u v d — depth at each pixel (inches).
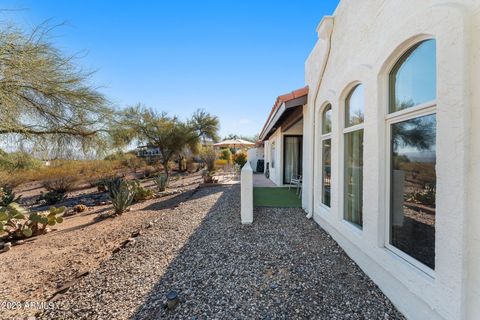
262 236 185.9
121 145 397.4
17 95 218.8
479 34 64.6
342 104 162.7
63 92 257.1
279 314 98.5
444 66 73.9
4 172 386.0
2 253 189.9
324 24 177.2
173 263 146.7
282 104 259.0
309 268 135.7
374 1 118.2
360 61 133.1
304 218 231.8
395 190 108.4
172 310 102.6
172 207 330.3
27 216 248.7
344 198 163.5
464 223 68.4
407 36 90.7
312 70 227.0
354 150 150.7
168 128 760.3
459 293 69.8
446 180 74.1
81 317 102.0
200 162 981.8
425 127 90.7
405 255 99.7
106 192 538.3
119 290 120.0
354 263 140.3
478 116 65.1
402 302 97.8
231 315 98.5
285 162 450.0
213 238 185.8
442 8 74.0
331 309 101.0
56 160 335.6
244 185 217.8
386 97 111.5
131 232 226.7
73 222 285.6
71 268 158.2
